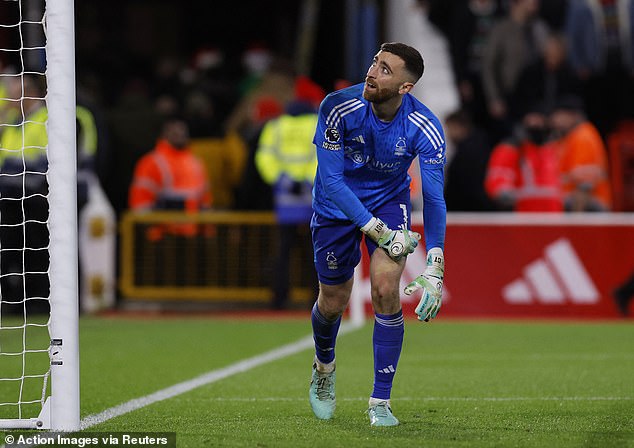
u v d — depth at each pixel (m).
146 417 19.86
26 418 20.00
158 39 65.25
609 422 19.27
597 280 40.00
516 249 40.31
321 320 19.38
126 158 48.03
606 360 29.31
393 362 18.77
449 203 45.88
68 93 18.02
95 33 63.41
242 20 67.00
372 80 17.75
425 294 18.08
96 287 43.31
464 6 50.88
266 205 45.28
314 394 19.75
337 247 18.84
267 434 17.84
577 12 50.25
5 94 40.50
